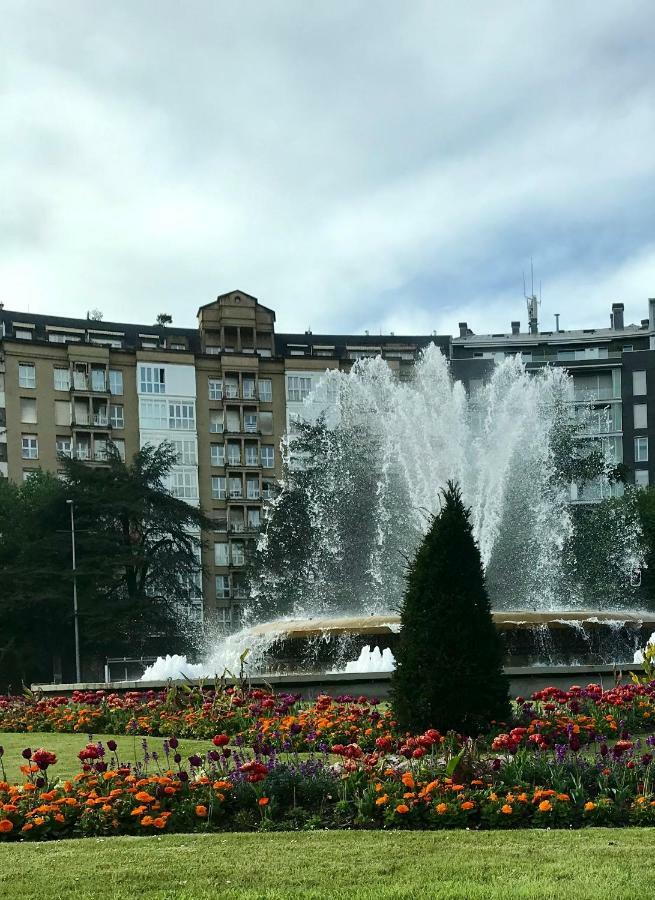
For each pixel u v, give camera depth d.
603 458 76.88
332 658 23.20
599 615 22.34
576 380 99.00
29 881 8.10
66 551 69.75
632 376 97.38
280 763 11.53
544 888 7.49
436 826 9.87
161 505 73.31
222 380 93.50
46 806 10.19
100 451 87.62
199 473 92.25
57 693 26.53
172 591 73.88
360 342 104.38
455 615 13.98
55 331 94.56
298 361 95.75
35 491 75.75
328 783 10.80
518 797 10.05
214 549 91.25
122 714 19.16
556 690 15.39
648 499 67.88
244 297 97.69
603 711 15.37
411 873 8.04
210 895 7.59
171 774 11.21
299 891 7.63
